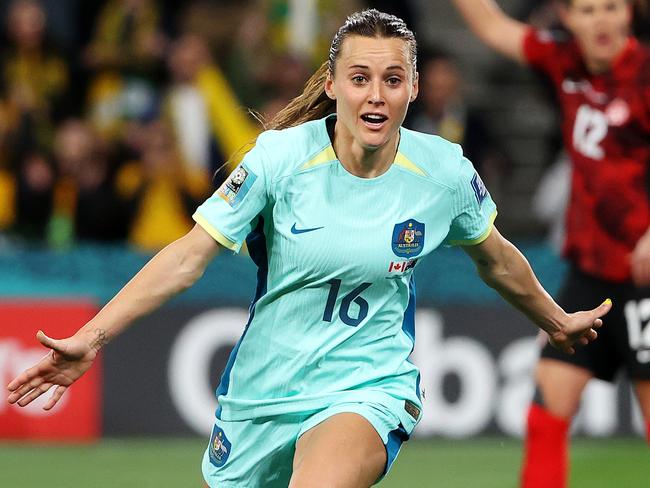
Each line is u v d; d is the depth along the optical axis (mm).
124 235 33375
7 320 30734
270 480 15039
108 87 37406
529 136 44312
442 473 27453
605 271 20328
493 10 21734
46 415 30953
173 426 31078
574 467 28203
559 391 20031
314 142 14164
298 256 14102
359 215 14094
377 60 13594
